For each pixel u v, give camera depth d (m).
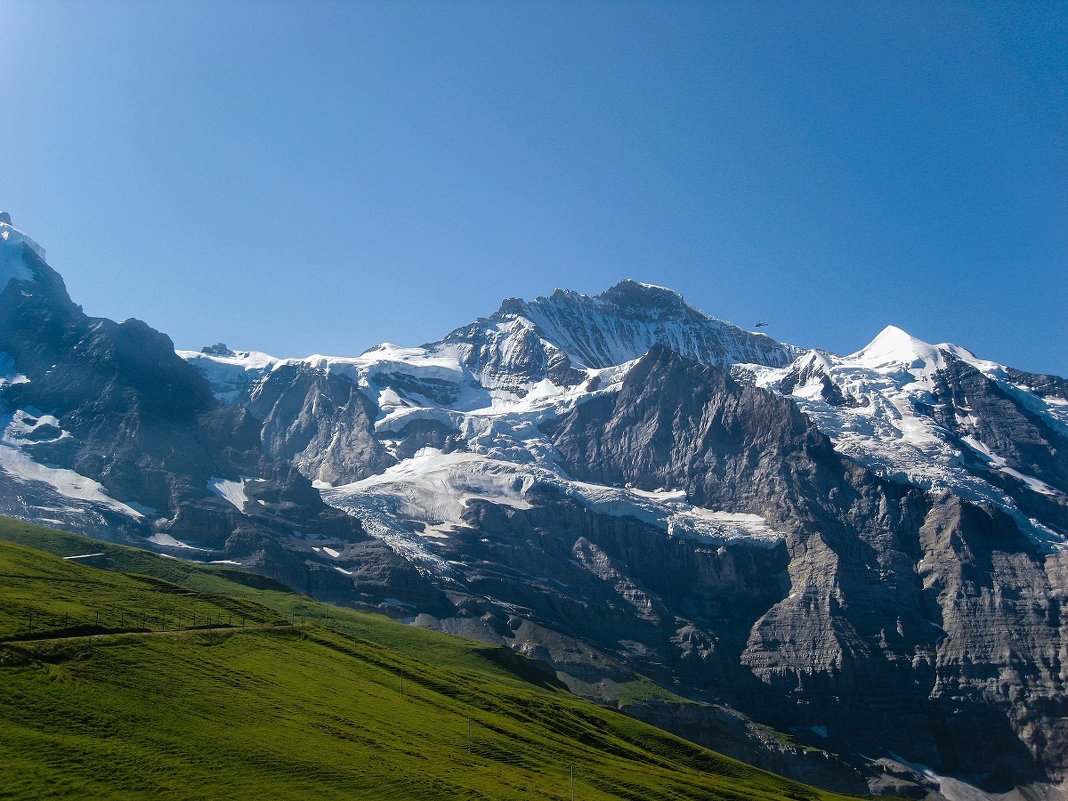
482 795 175.25
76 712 160.62
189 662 195.88
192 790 148.50
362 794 163.00
